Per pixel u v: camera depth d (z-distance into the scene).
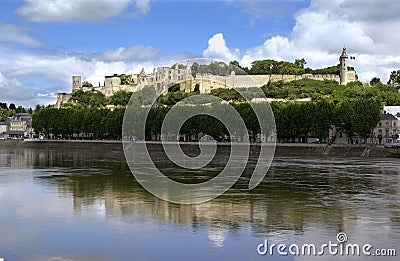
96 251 33.72
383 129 175.25
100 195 58.00
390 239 36.56
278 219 43.66
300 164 108.00
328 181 73.75
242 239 36.50
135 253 33.22
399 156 130.25
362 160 121.94
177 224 41.47
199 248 34.25
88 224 41.53
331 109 155.00
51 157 138.88
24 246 35.03
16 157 139.38
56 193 59.94
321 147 144.50
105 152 168.62
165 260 31.80
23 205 51.09
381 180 75.25
